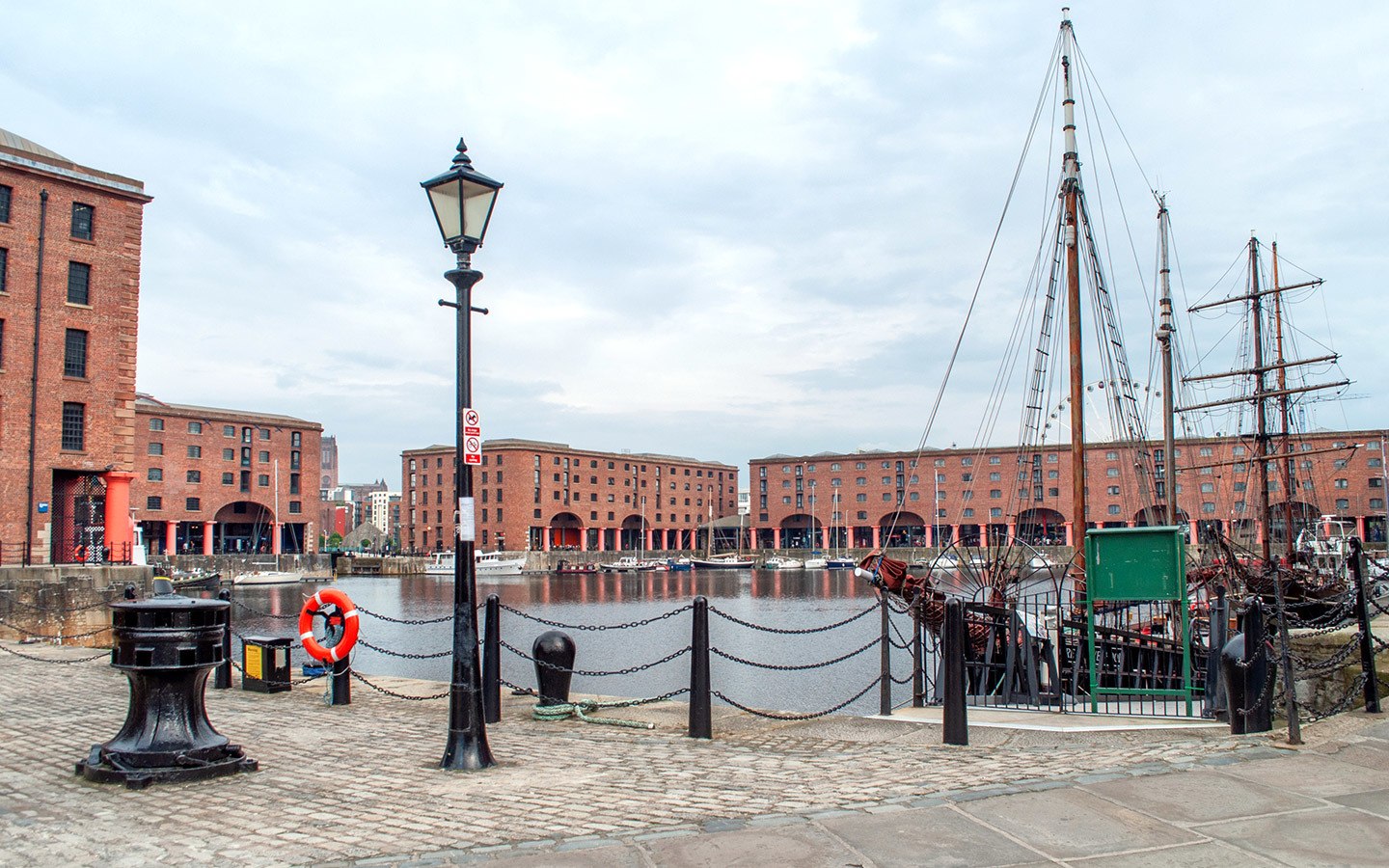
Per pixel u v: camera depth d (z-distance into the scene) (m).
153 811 7.15
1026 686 16.42
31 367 39.66
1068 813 6.43
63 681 15.80
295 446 108.44
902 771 8.12
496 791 7.68
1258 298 46.53
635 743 10.27
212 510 99.88
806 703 26.86
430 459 144.62
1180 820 6.26
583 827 6.40
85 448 41.00
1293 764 7.79
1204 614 26.03
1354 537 10.92
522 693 14.49
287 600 71.19
